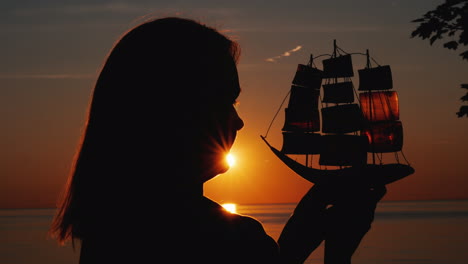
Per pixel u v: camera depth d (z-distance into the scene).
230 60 1.02
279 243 1.13
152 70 0.98
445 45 6.51
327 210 1.13
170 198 0.99
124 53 1.01
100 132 1.01
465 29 6.52
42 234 93.31
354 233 1.10
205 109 0.98
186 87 0.98
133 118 0.98
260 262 0.95
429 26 6.45
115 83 1.00
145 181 0.99
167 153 0.98
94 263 1.03
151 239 0.99
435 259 45.53
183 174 0.99
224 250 0.95
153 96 0.98
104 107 1.00
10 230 112.06
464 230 85.25
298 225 1.13
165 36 0.99
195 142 0.98
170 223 0.98
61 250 56.94
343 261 1.10
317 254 40.88
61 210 1.07
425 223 113.62
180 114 0.98
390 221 126.31
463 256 47.03
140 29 1.02
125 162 0.99
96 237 1.03
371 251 52.56
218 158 0.99
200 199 1.01
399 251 52.12
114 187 1.00
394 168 1.15
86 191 1.02
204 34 1.01
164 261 0.98
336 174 1.17
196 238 0.96
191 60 0.98
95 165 1.01
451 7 6.50
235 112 1.03
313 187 1.17
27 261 47.91
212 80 0.99
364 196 1.13
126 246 1.00
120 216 1.01
